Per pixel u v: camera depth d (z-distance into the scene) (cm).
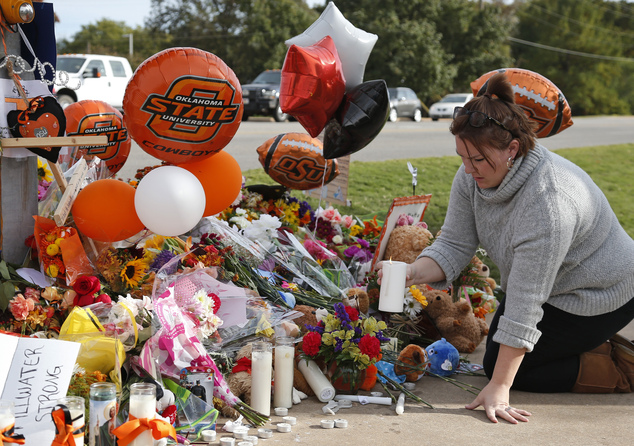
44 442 211
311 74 315
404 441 249
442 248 322
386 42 3578
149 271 301
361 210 735
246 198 436
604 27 5841
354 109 335
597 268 291
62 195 292
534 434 260
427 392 308
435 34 3791
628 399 305
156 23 4862
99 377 236
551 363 307
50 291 266
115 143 362
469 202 317
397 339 346
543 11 5531
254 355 265
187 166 298
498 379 280
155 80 263
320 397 285
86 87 1503
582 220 280
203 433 241
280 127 1622
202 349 262
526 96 361
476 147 269
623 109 5544
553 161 281
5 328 262
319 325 301
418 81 3597
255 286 331
